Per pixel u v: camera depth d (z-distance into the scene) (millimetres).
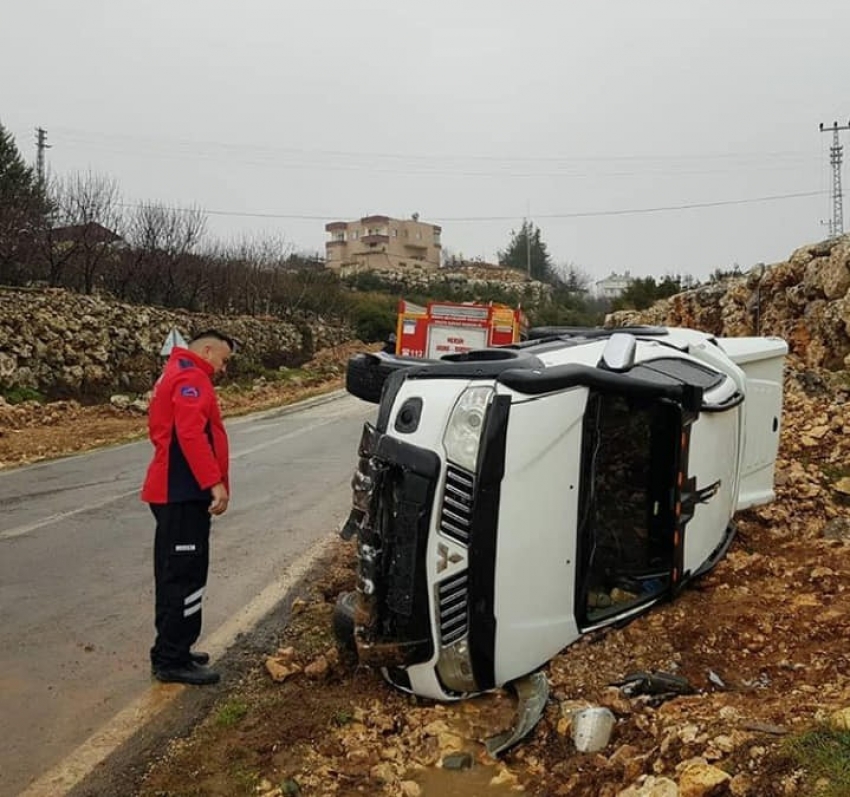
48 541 7016
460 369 3656
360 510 3631
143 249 24219
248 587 5723
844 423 7816
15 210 19562
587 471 3725
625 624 4086
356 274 61250
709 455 4332
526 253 86938
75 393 17297
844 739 2650
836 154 43250
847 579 4621
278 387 23094
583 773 3031
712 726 2973
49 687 4188
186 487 4082
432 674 3545
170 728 3748
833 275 10305
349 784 3188
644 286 25359
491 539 3369
